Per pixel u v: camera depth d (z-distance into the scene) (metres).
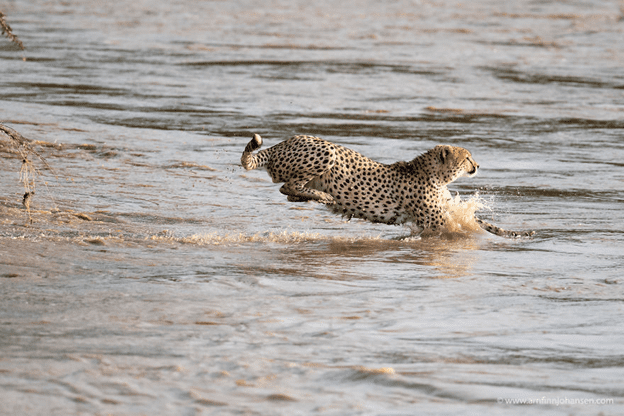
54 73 52.56
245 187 27.22
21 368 10.67
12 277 15.37
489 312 14.75
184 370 10.88
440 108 47.06
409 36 87.69
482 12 121.69
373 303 15.02
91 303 13.98
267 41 77.94
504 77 61.03
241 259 18.17
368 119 42.69
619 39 92.12
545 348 12.66
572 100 51.78
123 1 117.81
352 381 10.73
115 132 35.47
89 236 19.39
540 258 19.83
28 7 103.62
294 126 39.75
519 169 32.56
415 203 22.02
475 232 22.66
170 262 17.34
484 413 9.76
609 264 19.28
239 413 9.53
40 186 24.84
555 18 116.19
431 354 12.12
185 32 82.88
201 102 45.38
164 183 26.80
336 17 107.44
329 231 22.25
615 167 33.38
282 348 12.09
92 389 10.05
